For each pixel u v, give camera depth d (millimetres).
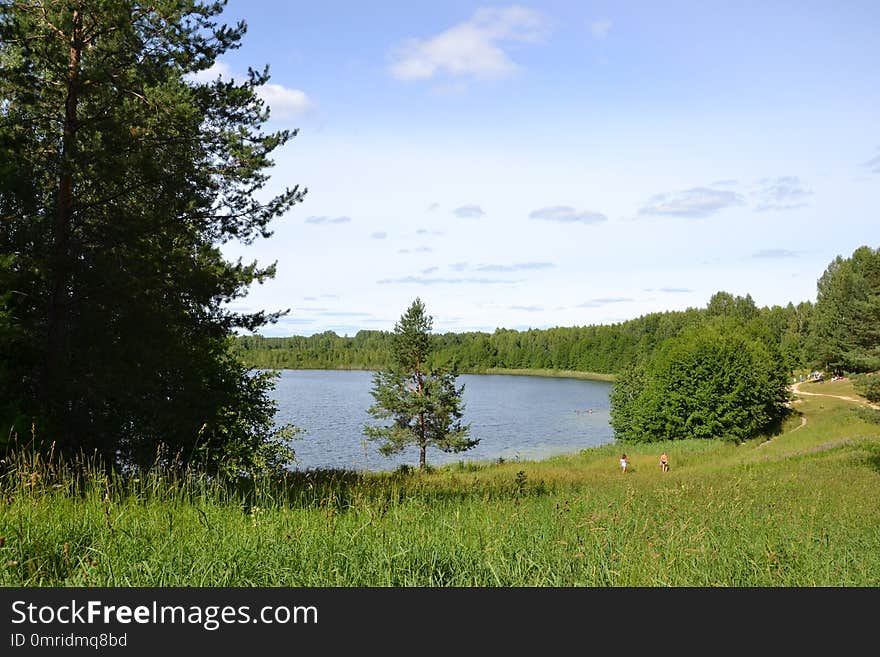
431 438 37719
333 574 4855
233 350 18516
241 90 15617
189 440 14336
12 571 4484
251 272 15992
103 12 12516
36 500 5941
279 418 64312
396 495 8594
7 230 11594
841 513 13102
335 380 151125
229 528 5699
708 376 52875
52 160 12273
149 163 12969
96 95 12938
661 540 7316
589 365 181250
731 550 7449
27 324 11562
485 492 12086
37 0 12891
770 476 23172
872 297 32250
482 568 5488
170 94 13367
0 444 8984
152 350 13078
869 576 7121
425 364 38469
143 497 6793
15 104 12578
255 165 15359
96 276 12477
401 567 5168
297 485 10992
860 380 31047
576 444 56469
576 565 5918
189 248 15266
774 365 60438
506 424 70625
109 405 12664
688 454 43906
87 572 4430
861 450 32344
